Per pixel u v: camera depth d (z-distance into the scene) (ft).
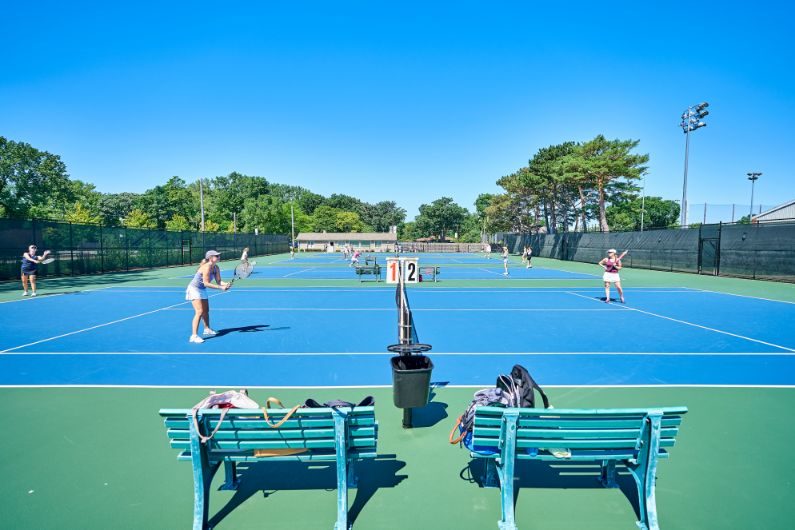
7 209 161.48
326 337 31.12
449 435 15.23
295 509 11.09
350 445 10.50
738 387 20.12
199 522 9.99
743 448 14.15
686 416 16.71
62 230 79.71
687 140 102.27
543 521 10.59
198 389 19.86
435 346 28.32
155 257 106.11
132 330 33.47
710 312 41.73
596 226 200.23
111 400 18.44
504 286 66.49
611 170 139.54
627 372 22.57
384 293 57.88
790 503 11.27
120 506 11.12
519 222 232.12
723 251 81.76
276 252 209.87
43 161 172.45
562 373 22.39
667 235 96.22
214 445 10.31
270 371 22.77
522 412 9.75
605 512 10.98
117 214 321.52
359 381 21.09
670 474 12.62
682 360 24.88
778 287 63.52
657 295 54.75
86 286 65.72
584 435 10.05
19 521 10.49
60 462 13.28
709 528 10.30
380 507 11.17
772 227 72.38
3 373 22.35
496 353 26.50
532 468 13.19
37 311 42.50
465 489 12.00
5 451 13.94
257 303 48.55
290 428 10.05
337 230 376.68
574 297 53.21
